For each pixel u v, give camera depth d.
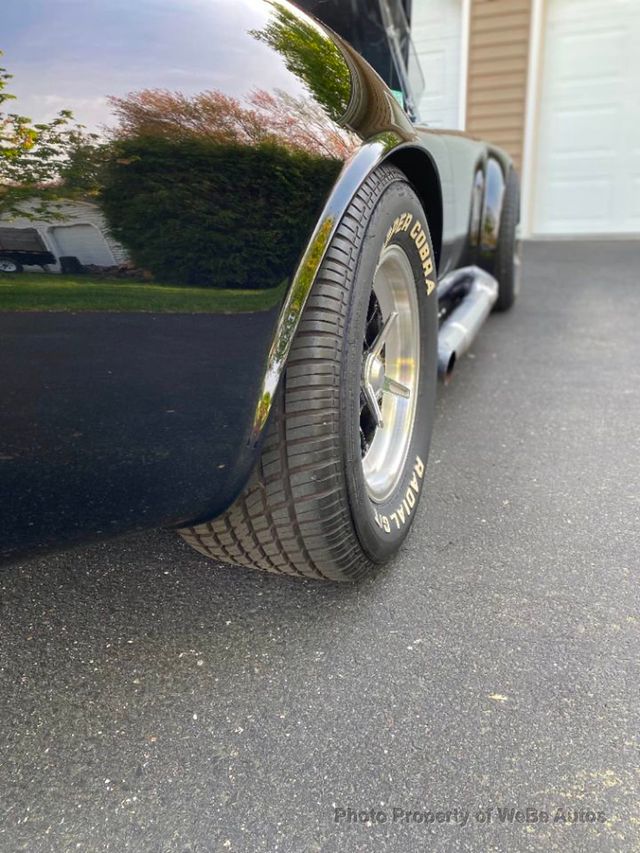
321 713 1.10
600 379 2.67
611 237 6.65
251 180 0.93
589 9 6.06
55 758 1.04
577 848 0.88
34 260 0.78
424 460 1.67
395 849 0.88
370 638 1.26
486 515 1.68
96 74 0.80
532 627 1.27
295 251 1.01
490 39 6.32
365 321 1.21
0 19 0.76
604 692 1.12
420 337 1.64
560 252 5.95
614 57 6.13
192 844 0.90
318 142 1.03
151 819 0.94
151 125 0.83
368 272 1.20
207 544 1.24
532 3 6.08
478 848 0.88
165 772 1.01
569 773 0.98
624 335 3.29
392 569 1.47
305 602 1.37
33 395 0.82
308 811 0.94
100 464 0.90
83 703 1.14
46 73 0.77
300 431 1.11
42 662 1.23
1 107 0.75
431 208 1.66
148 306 0.87
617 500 1.73
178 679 1.18
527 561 1.48
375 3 1.89
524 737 1.04
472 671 1.17
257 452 1.05
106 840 0.91
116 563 1.52
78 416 0.86
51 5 0.80
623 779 0.96
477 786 0.96
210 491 1.03
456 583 1.41
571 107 6.39
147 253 0.85
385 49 2.02
